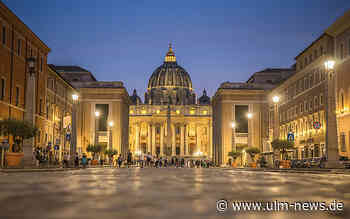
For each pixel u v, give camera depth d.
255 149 77.56
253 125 97.56
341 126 56.03
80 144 96.81
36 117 58.53
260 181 20.98
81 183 18.19
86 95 98.31
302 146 72.69
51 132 69.88
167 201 11.21
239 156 90.44
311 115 68.38
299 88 75.56
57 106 74.94
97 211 9.20
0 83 46.84
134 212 9.09
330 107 37.19
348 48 54.66
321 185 17.73
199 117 195.62
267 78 106.50
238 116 97.81
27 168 35.34
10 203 10.48
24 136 38.03
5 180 20.28
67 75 105.62
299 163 54.12
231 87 101.62
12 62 50.12
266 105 98.06
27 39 55.19
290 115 80.81
